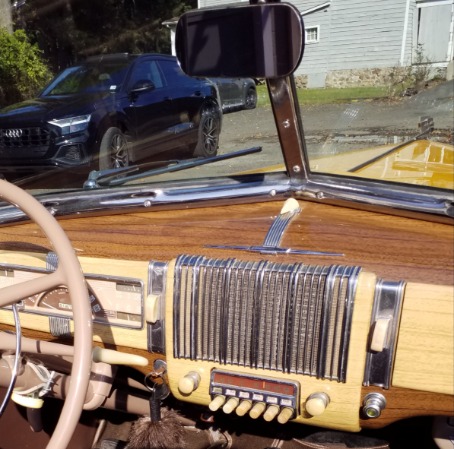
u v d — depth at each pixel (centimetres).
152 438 155
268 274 127
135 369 166
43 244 155
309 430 168
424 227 137
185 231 149
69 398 121
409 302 118
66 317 151
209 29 119
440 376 118
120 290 143
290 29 114
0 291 124
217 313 133
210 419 168
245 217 151
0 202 170
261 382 132
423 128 139
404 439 167
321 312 124
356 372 123
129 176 163
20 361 138
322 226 141
